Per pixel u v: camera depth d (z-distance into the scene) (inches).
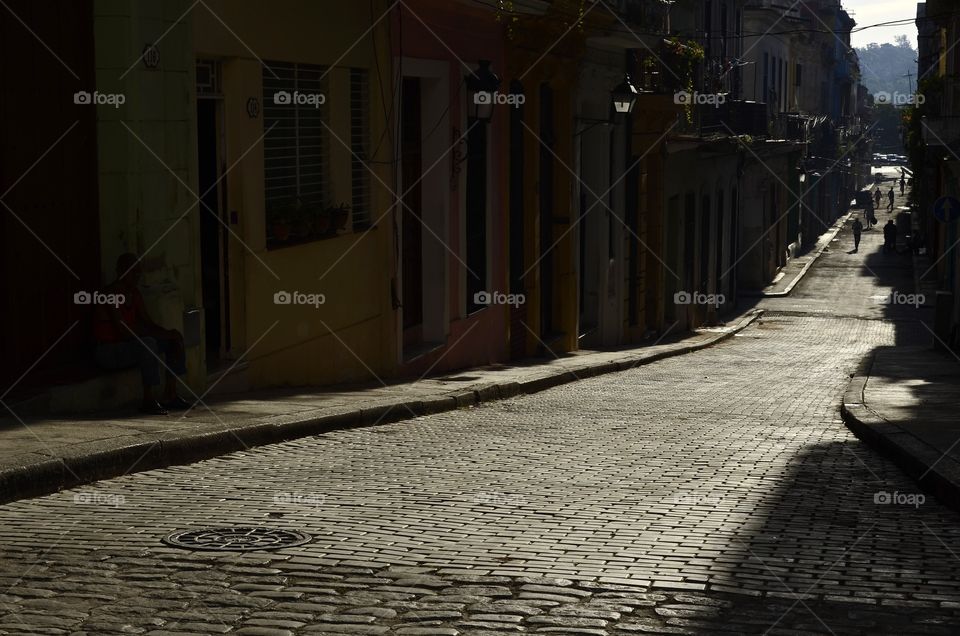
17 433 344.8
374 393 543.2
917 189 1904.5
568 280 933.8
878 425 443.5
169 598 210.8
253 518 273.9
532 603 210.8
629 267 1110.4
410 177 684.1
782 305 1641.2
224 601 209.3
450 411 553.3
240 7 483.8
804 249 2352.4
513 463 376.2
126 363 411.2
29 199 402.6
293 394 506.3
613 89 946.7
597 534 266.2
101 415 398.9
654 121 1128.8
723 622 202.7
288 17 520.7
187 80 454.3
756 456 403.5
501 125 784.9
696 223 1344.7
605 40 954.1
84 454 316.5
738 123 1480.1
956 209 1015.6
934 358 887.7
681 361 968.9
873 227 2844.5
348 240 590.6
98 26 421.4
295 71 538.3
